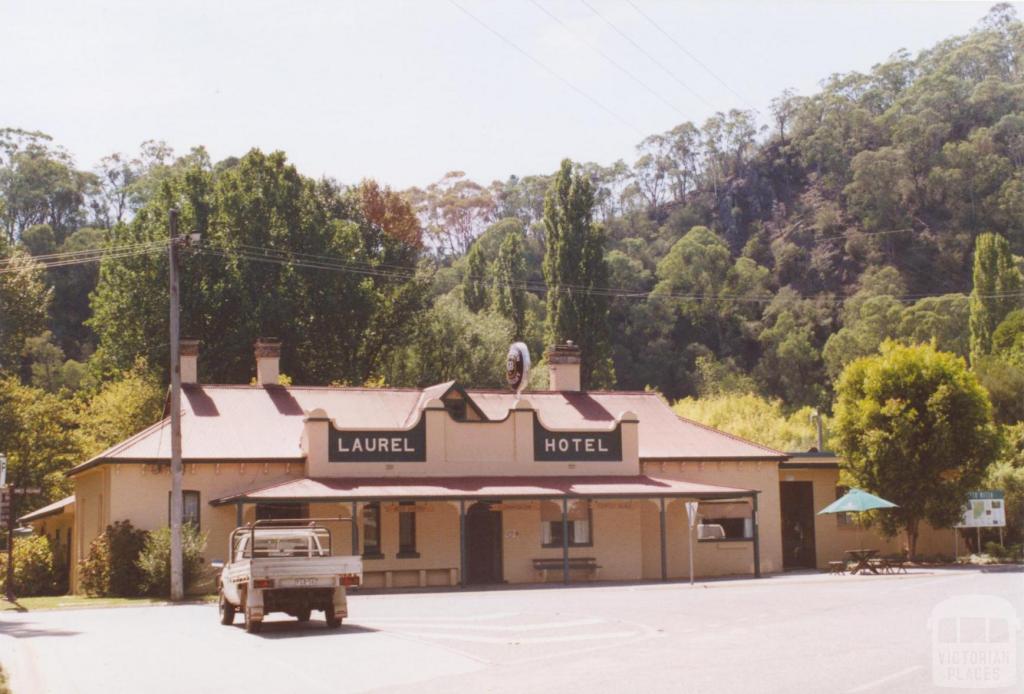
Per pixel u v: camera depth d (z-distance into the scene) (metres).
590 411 44.75
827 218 181.88
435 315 80.69
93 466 37.12
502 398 44.25
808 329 142.00
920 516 42.56
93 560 35.56
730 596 28.02
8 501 35.12
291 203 69.50
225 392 40.81
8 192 146.00
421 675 14.74
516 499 37.16
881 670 13.91
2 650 18.61
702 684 13.14
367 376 74.00
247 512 36.94
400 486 37.12
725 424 68.38
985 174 164.12
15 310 72.44
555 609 25.00
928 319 116.88
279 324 65.56
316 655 17.14
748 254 184.25
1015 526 46.25
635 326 141.38
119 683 14.76
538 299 120.06
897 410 42.50
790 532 46.41
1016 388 67.12
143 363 60.97
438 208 186.12
